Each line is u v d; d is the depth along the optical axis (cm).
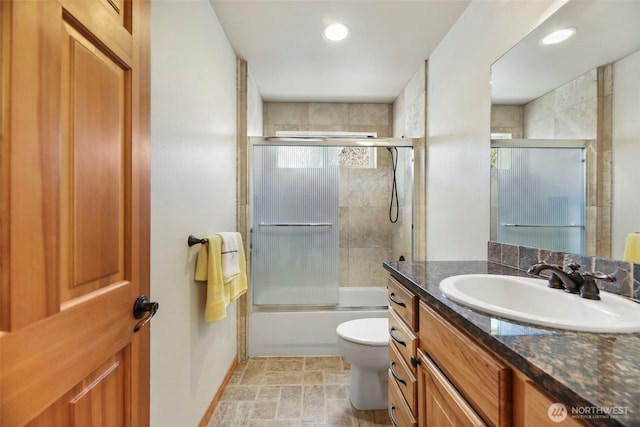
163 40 111
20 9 46
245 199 228
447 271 124
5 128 45
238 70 222
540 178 121
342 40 197
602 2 98
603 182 97
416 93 241
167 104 114
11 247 45
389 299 140
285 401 173
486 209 149
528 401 53
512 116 133
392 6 163
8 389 44
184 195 129
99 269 65
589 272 100
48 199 52
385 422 156
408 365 112
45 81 51
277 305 242
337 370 211
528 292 99
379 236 318
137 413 80
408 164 257
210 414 158
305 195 245
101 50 66
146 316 83
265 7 164
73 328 57
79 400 59
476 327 66
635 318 70
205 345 153
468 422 69
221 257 152
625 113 91
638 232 87
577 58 105
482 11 152
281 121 313
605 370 47
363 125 318
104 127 67
